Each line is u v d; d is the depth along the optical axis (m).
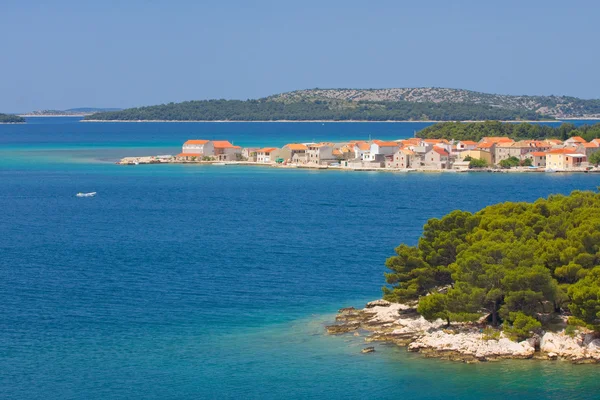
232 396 172.88
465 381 178.38
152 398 172.00
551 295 198.12
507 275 197.50
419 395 172.75
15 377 181.50
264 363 189.88
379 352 195.25
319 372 184.50
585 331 193.00
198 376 182.88
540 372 181.00
